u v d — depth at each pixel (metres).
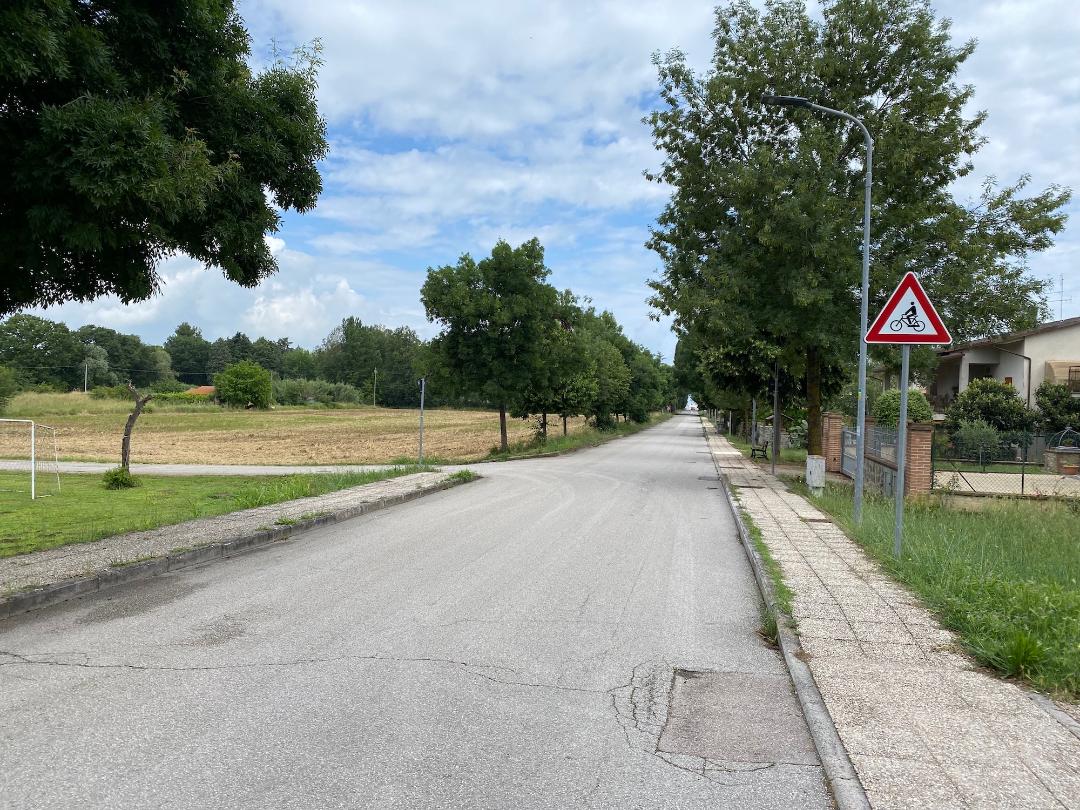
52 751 3.57
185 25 6.86
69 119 5.49
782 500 14.77
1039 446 27.02
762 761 3.60
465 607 6.46
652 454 33.16
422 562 8.47
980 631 5.32
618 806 3.15
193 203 6.39
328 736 3.79
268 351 155.62
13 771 3.36
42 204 5.83
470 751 3.65
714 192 19.31
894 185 17.92
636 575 7.91
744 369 26.89
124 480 17.72
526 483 18.55
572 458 29.94
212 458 32.41
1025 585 6.16
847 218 16.81
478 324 29.34
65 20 5.77
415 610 6.35
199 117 7.40
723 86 18.75
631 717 4.13
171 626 5.81
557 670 4.88
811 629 5.59
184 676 4.66
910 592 6.77
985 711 4.02
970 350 34.78
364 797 3.18
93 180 5.53
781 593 6.70
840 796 3.12
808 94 18.69
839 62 18.22
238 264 8.02
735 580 7.78
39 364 112.06
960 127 17.95
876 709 4.04
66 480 19.98
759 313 18.27
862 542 9.48
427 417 87.50
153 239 6.66
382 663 4.95
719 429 71.25
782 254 17.81
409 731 3.87
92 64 5.91
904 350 8.14
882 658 4.92
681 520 12.31
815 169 17.02
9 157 5.91
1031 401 31.97
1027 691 4.33
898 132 17.36
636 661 5.11
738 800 3.22
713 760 3.61
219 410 93.62
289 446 42.66
